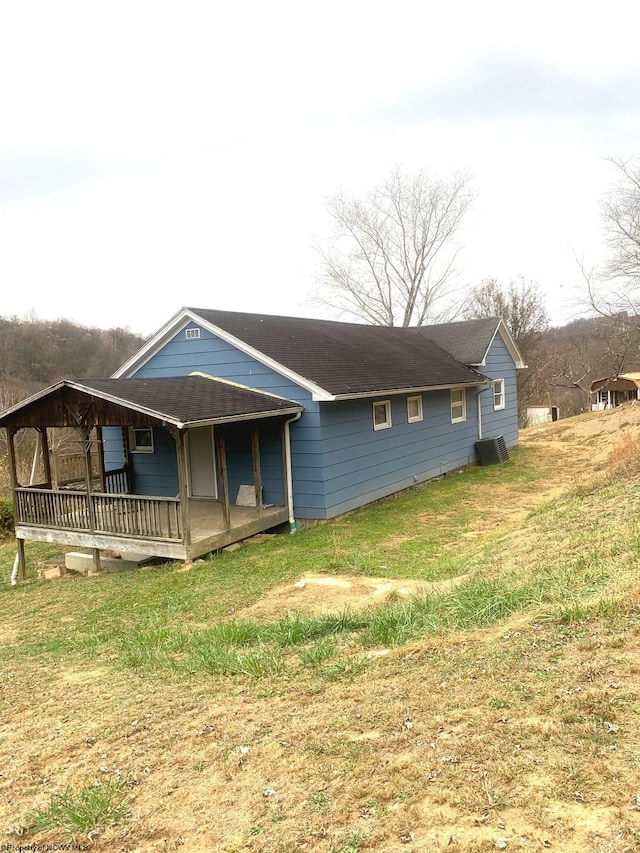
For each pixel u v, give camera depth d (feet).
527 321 126.82
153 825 9.36
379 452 43.70
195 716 13.15
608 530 20.90
